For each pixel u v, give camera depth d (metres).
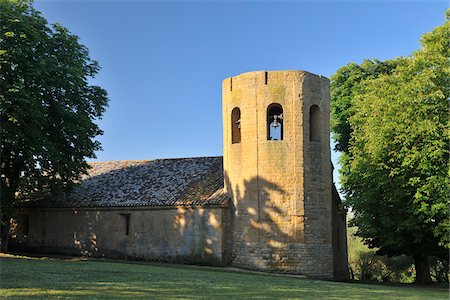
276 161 29.23
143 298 14.45
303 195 28.94
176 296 15.22
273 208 29.03
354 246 60.94
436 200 25.02
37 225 37.41
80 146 33.53
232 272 27.48
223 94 31.97
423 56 26.06
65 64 32.06
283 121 29.58
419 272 30.81
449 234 25.02
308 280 24.77
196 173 35.53
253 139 29.77
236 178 30.45
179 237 31.95
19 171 32.84
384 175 26.81
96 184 37.91
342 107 39.53
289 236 28.64
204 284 19.08
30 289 15.21
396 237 27.75
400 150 26.27
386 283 31.77
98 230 35.00
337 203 36.25
